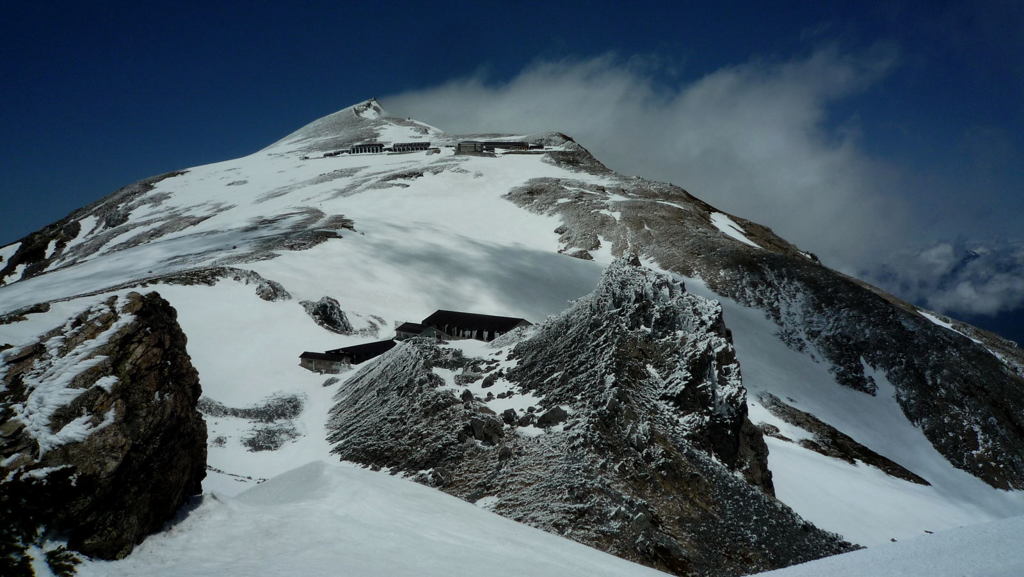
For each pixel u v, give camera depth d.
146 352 22.81
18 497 17.95
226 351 85.94
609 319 61.03
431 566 18.98
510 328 100.81
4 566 16.84
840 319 140.38
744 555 42.97
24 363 20.80
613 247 178.62
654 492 45.03
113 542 18.73
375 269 134.75
